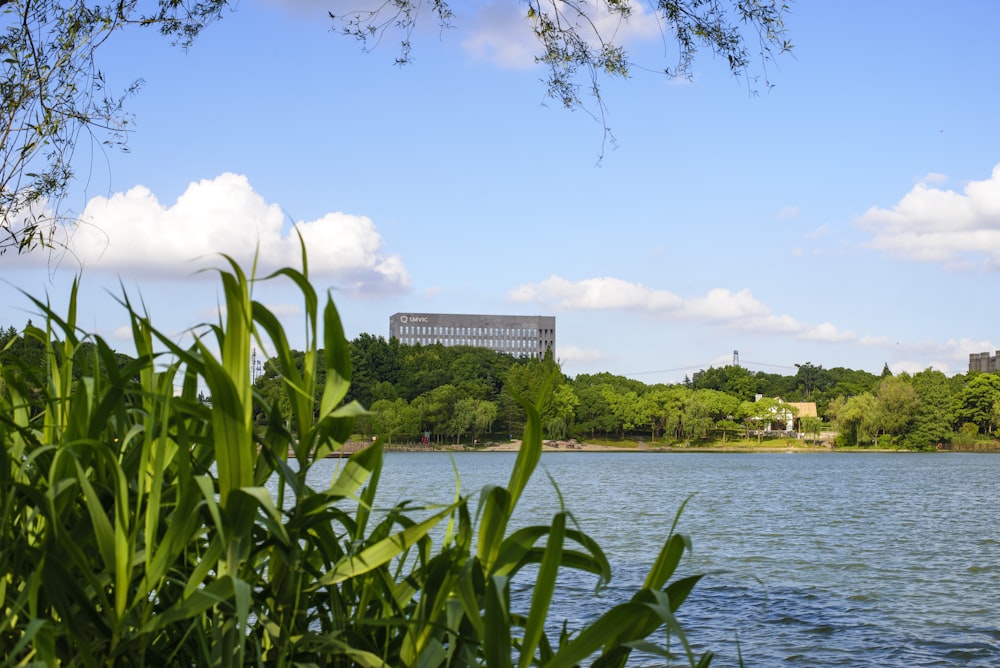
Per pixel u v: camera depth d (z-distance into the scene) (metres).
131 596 1.89
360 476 1.92
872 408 148.00
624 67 7.37
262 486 1.88
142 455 1.95
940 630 13.34
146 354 2.08
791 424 170.12
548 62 7.44
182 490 1.90
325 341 1.96
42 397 2.48
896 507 41.78
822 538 27.97
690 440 156.75
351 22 7.73
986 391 150.50
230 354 1.82
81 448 1.95
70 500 1.94
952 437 146.38
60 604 1.69
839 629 13.25
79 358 2.30
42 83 6.06
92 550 2.03
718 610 14.65
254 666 2.05
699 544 26.09
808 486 59.78
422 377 139.12
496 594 1.76
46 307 2.09
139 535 1.99
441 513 1.89
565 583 15.31
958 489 56.88
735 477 72.69
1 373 2.29
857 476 74.81
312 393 1.97
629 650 1.90
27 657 1.75
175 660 2.05
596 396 153.50
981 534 29.31
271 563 2.03
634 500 45.44
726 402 159.62
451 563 1.95
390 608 2.12
